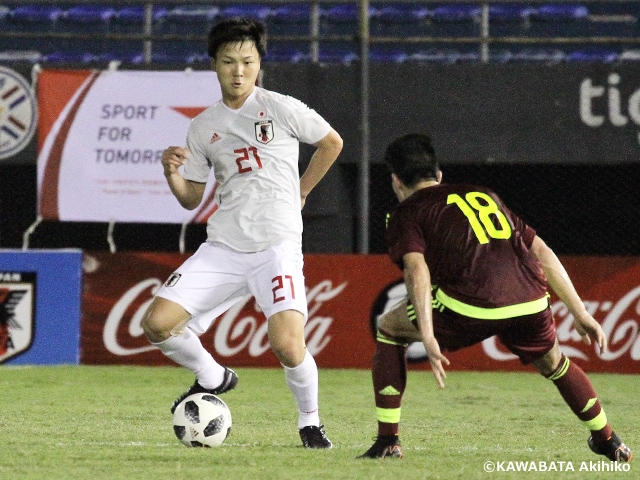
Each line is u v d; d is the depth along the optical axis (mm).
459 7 51875
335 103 42812
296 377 20312
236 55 20266
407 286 16938
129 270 39281
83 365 38969
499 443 22219
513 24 51562
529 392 33031
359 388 33438
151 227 48562
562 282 17672
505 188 47938
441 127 42875
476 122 42812
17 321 38688
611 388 34312
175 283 20656
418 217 17578
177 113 41156
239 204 20656
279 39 41438
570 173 47500
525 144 42719
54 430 23484
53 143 41406
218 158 20781
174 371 37625
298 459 19000
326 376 36562
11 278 38625
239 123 20594
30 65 42875
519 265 17688
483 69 42781
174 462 18688
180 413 20688
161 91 41219
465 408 29141
